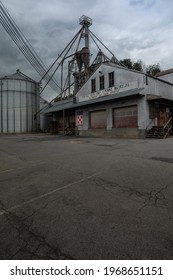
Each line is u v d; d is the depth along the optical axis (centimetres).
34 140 1934
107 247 268
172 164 697
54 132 3175
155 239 282
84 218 347
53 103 3597
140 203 400
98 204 401
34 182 554
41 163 805
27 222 342
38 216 361
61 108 2870
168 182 514
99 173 617
